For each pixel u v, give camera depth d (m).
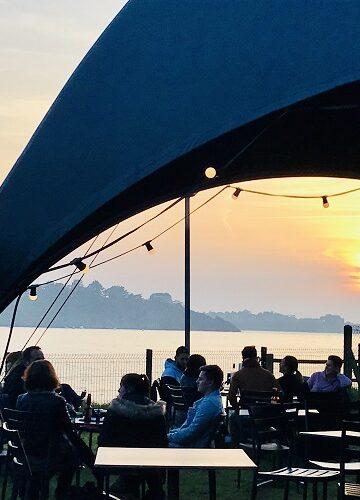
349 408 12.70
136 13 11.83
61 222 11.45
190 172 13.65
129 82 11.55
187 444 12.84
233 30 11.29
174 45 11.50
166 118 11.23
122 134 11.38
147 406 11.72
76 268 12.41
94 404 23.17
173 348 103.88
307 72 10.77
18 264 11.55
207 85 11.16
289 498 13.61
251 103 10.89
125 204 13.12
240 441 14.98
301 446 14.23
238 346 151.88
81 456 11.66
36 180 11.62
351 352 23.53
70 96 11.74
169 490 11.01
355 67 10.65
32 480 11.60
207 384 13.05
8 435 11.66
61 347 103.88
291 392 15.90
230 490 14.16
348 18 10.91
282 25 11.09
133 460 10.18
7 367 14.32
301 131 13.91
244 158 14.43
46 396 11.75
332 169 14.77
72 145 11.57
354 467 11.78
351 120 13.68
